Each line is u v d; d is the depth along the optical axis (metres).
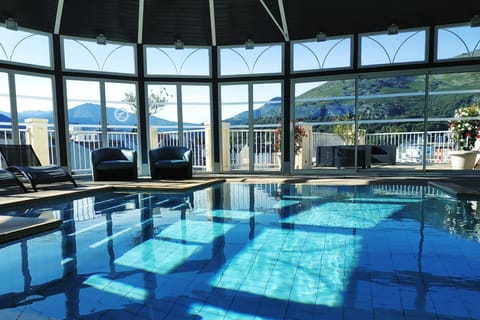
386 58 7.21
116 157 6.70
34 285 1.94
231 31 7.49
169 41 7.69
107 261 2.31
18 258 2.38
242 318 1.57
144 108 7.84
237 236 2.88
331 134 7.76
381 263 2.22
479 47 6.69
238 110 8.12
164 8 6.91
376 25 6.99
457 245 2.56
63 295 1.81
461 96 7.07
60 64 7.05
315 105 7.79
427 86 7.11
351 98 7.54
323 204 4.20
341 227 3.11
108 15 6.86
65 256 2.42
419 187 5.44
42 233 3.02
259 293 1.82
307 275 2.04
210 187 5.91
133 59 7.75
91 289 1.88
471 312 1.60
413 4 6.42
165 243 2.71
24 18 6.37
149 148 7.94
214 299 1.75
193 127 8.38
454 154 7.35
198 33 7.54
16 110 6.57
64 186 5.61
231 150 8.31
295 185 5.92
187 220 3.47
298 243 2.66
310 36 7.47
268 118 8.01
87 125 7.53
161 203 4.46
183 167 6.71
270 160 8.16
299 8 6.80
